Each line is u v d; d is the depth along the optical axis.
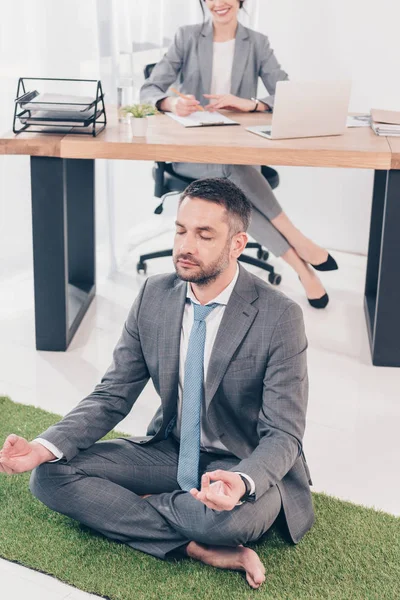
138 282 4.54
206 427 2.38
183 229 2.17
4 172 4.37
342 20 4.77
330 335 3.98
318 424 3.19
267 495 2.26
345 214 5.07
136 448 2.45
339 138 3.64
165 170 4.28
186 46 4.25
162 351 2.32
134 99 4.59
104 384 2.43
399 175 3.43
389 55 4.75
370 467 2.91
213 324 2.29
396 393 3.47
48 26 4.23
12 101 4.24
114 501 2.32
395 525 2.53
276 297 2.27
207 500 2.02
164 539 2.32
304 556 2.35
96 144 3.40
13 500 2.57
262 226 4.15
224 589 2.21
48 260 3.60
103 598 2.19
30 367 3.56
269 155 3.41
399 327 3.63
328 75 4.88
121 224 4.80
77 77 4.35
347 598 2.19
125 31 4.39
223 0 4.12
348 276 4.72
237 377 2.27
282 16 4.85
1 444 2.91
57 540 2.39
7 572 2.28
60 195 3.52
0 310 4.13
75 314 3.93
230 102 4.04
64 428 2.32
